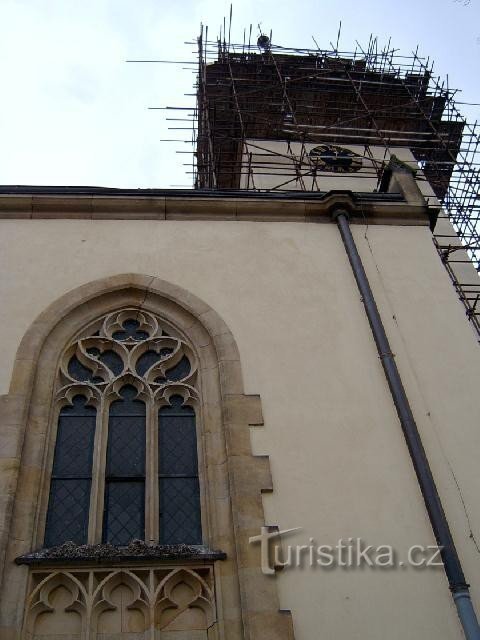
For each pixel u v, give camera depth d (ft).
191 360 33.17
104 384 31.68
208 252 37.78
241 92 78.54
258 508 26.73
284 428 29.76
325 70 82.02
